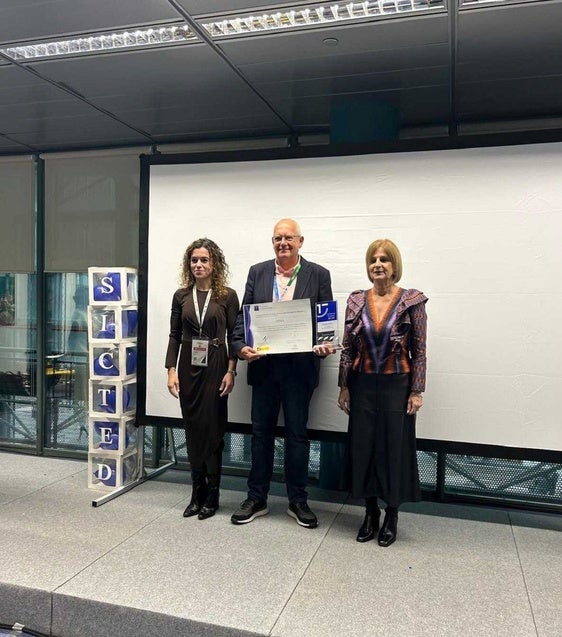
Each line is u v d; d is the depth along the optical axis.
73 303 4.57
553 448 3.02
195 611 2.25
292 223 3.06
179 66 3.14
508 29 2.66
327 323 2.98
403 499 2.84
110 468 3.71
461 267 3.12
